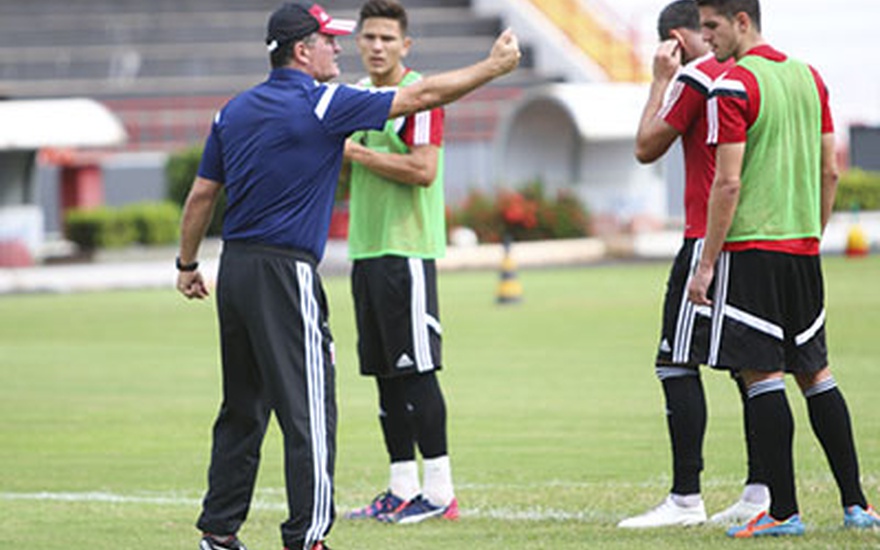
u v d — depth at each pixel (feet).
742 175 84.53
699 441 90.38
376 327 97.60
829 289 258.37
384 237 97.04
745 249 84.38
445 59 575.79
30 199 363.76
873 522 86.84
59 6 590.55
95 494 106.11
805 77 85.66
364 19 98.78
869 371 161.27
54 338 221.46
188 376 176.14
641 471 111.04
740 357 84.38
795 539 83.61
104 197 513.86
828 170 88.33
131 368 184.55
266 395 82.48
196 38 581.53
